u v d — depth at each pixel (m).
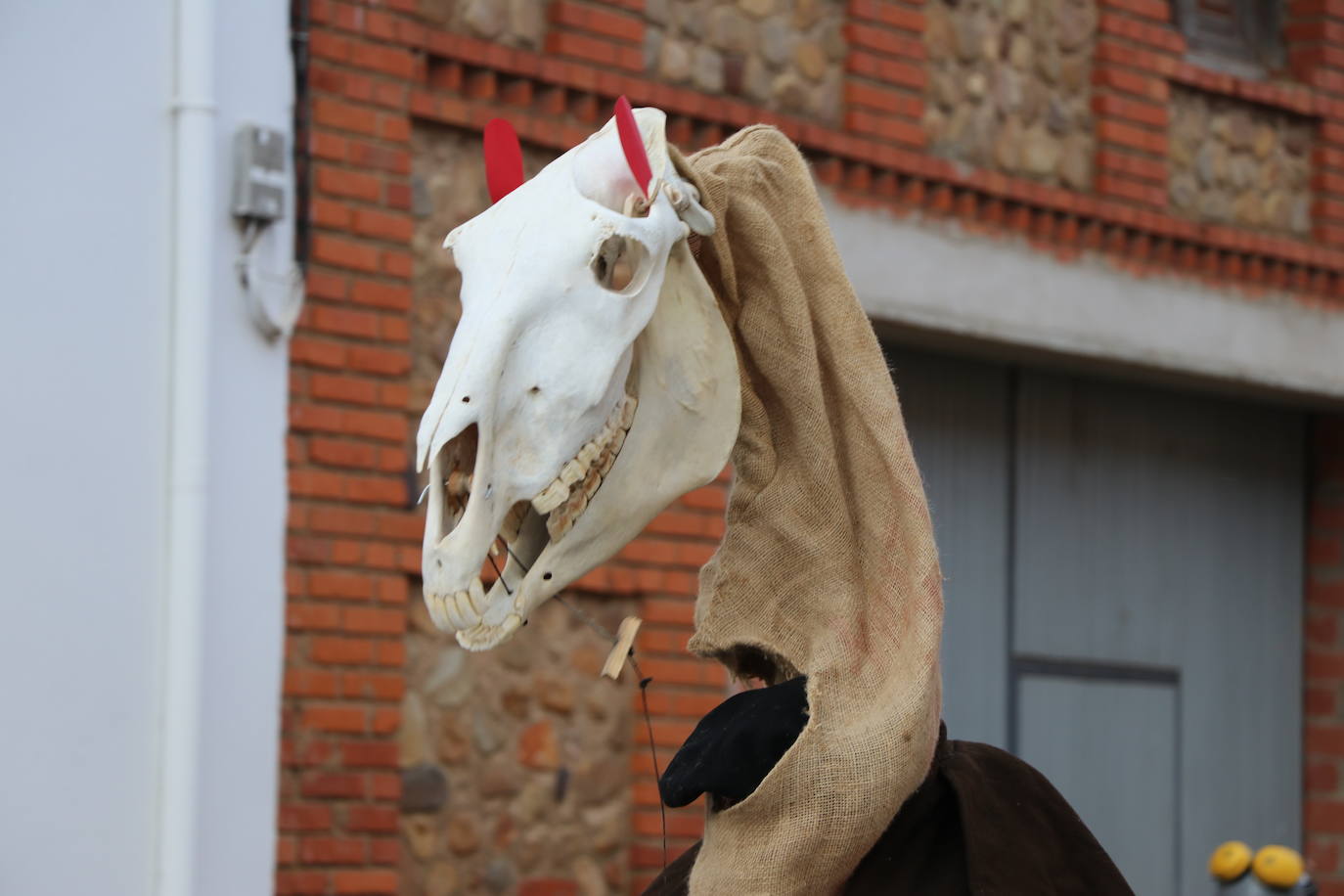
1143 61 8.72
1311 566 10.14
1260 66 9.49
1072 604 9.05
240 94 6.34
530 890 6.89
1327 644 10.09
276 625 6.34
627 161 2.55
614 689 7.17
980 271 8.07
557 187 2.57
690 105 7.33
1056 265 8.35
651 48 7.34
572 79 7.05
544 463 2.44
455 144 6.88
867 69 7.80
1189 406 9.64
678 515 7.27
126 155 6.16
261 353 6.35
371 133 6.64
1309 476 10.22
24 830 5.87
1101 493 9.21
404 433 6.66
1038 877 2.64
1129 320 8.59
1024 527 8.86
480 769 6.83
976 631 8.66
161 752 6.09
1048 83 8.47
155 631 6.12
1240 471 9.88
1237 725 9.77
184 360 6.16
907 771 2.58
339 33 6.59
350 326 6.55
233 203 6.28
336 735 6.46
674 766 2.68
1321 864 9.95
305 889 6.36
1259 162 9.26
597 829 7.08
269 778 6.29
